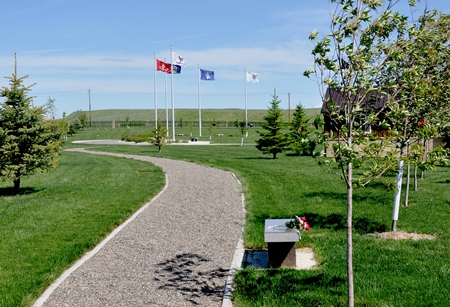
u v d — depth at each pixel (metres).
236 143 56.16
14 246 10.12
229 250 9.67
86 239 10.61
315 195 15.24
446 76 10.59
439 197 14.26
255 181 19.25
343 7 5.65
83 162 33.72
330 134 5.71
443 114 10.89
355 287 7.02
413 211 12.30
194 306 6.81
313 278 7.57
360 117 6.21
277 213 12.73
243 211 13.54
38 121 17.83
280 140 32.22
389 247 9.09
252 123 107.25
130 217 13.38
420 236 9.98
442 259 8.22
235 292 7.21
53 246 10.05
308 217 12.11
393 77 7.68
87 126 109.62
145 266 8.76
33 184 21.92
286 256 8.40
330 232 10.57
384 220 11.40
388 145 6.08
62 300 7.13
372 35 5.95
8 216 13.65
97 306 6.87
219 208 14.14
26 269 8.51
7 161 17.91
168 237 10.91
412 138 10.27
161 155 37.28
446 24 8.12
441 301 6.36
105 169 27.89
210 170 24.67
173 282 7.85
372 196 14.73
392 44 6.24
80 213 13.74
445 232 10.16
